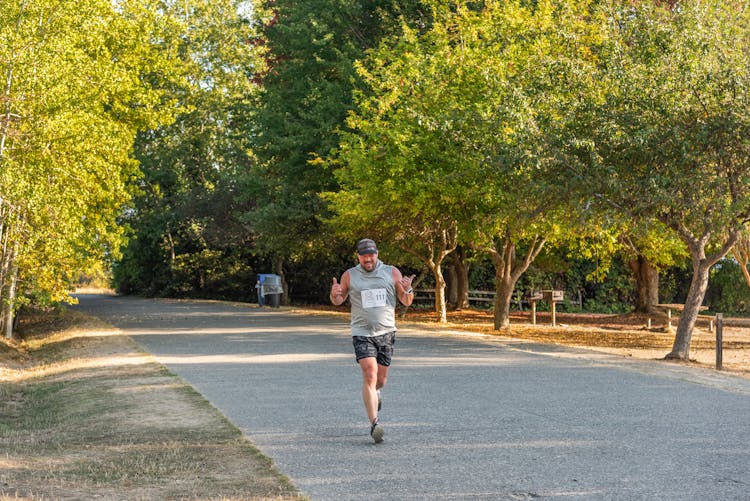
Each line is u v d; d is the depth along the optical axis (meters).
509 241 33.78
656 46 21.88
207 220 64.19
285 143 41.50
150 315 42.97
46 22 26.55
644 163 20.86
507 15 28.88
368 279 11.29
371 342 11.18
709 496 8.22
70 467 9.81
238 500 8.11
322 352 22.80
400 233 36.78
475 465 9.55
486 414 12.88
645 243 33.03
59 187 26.19
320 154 40.06
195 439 11.25
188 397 14.92
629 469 9.33
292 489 8.52
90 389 16.86
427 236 37.44
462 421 12.30
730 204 20.56
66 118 25.53
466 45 30.80
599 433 11.38
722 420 12.34
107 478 9.14
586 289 54.72
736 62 20.61
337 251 49.69
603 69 22.61
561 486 8.61
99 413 13.99
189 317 40.75
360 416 12.84
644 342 30.38
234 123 63.47
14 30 24.83
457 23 32.41
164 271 72.06
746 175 20.30
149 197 68.69
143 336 29.50
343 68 38.47
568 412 13.03
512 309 54.16
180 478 9.09
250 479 8.98
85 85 27.62
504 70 26.30
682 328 22.31
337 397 14.76
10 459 10.32
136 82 33.97
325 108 39.91
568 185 21.05
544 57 23.28
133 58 34.09
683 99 20.31
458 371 18.30
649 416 12.67
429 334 28.86
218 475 9.20
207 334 29.88
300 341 26.36
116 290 88.38
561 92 22.58
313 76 43.28
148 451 10.62
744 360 23.94
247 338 27.81
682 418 12.50
